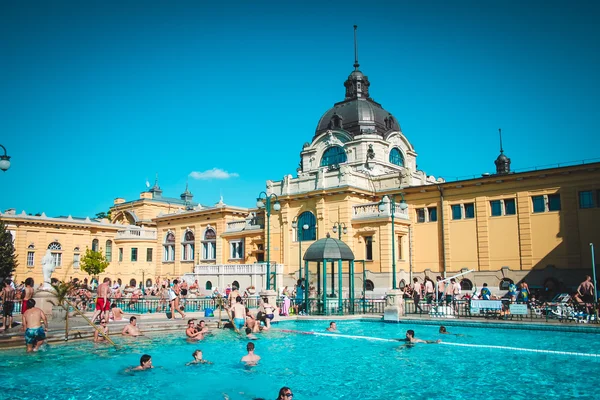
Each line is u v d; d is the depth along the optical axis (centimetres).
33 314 1780
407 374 1500
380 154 4991
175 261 6328
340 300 3014
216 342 2081
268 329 2458
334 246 3002
